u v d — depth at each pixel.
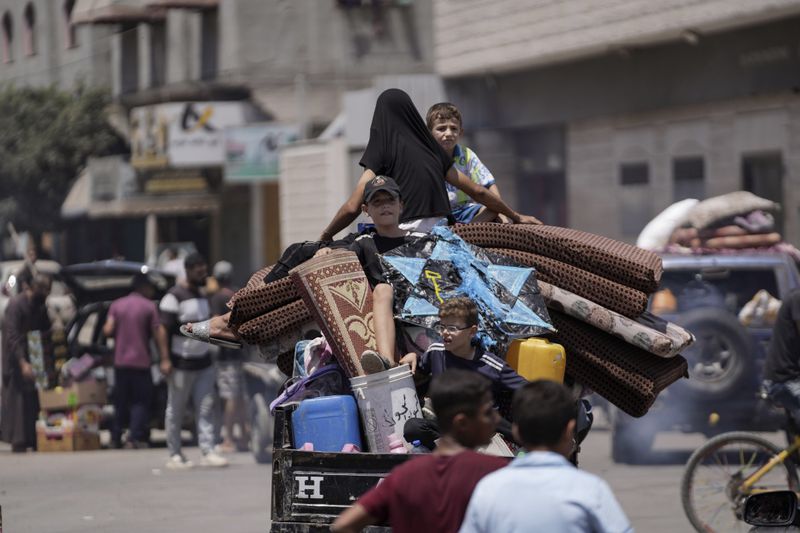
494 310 15.27
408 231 16.70
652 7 49.81
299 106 86.38
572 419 10.62
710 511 23.56
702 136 50.88
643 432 32.16
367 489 13.69
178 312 33.41
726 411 31.09
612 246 16.97
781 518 14.05
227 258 95.25
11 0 119.56
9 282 39.47
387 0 87.38
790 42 46.16
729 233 33.34
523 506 10.04
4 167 104.19
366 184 16.36
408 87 62.03
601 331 16.53
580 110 56.94
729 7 46.47
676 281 32.50
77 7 102.06
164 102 95.75
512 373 14.34
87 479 31.41
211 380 33.59
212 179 94.69
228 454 36.72
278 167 78.88
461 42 60.72
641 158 54.16
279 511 14.08
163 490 29.39
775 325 23.14
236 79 86.12
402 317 15.07
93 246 112.00
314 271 15.11
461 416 11.04
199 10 89.75
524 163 60.91
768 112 47.78
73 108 103.00
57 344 38.00
